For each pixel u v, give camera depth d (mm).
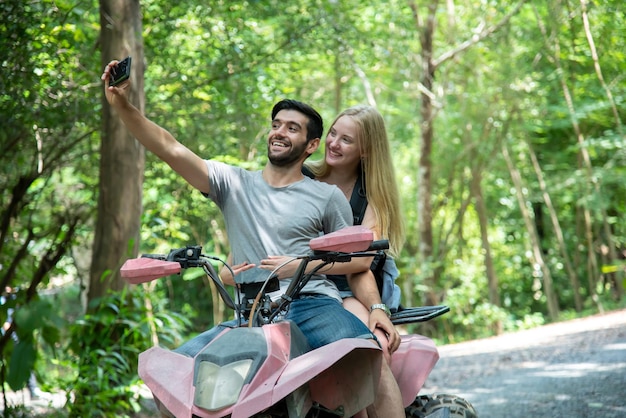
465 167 26688
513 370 11172
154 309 8445
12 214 7961
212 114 12172
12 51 7738
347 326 3885
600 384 9094
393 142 23922
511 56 21781
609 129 24031
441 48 22375
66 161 9031
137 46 8344
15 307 7285
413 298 23719
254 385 3385
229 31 12102
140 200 8367
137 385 7598
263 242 4211
